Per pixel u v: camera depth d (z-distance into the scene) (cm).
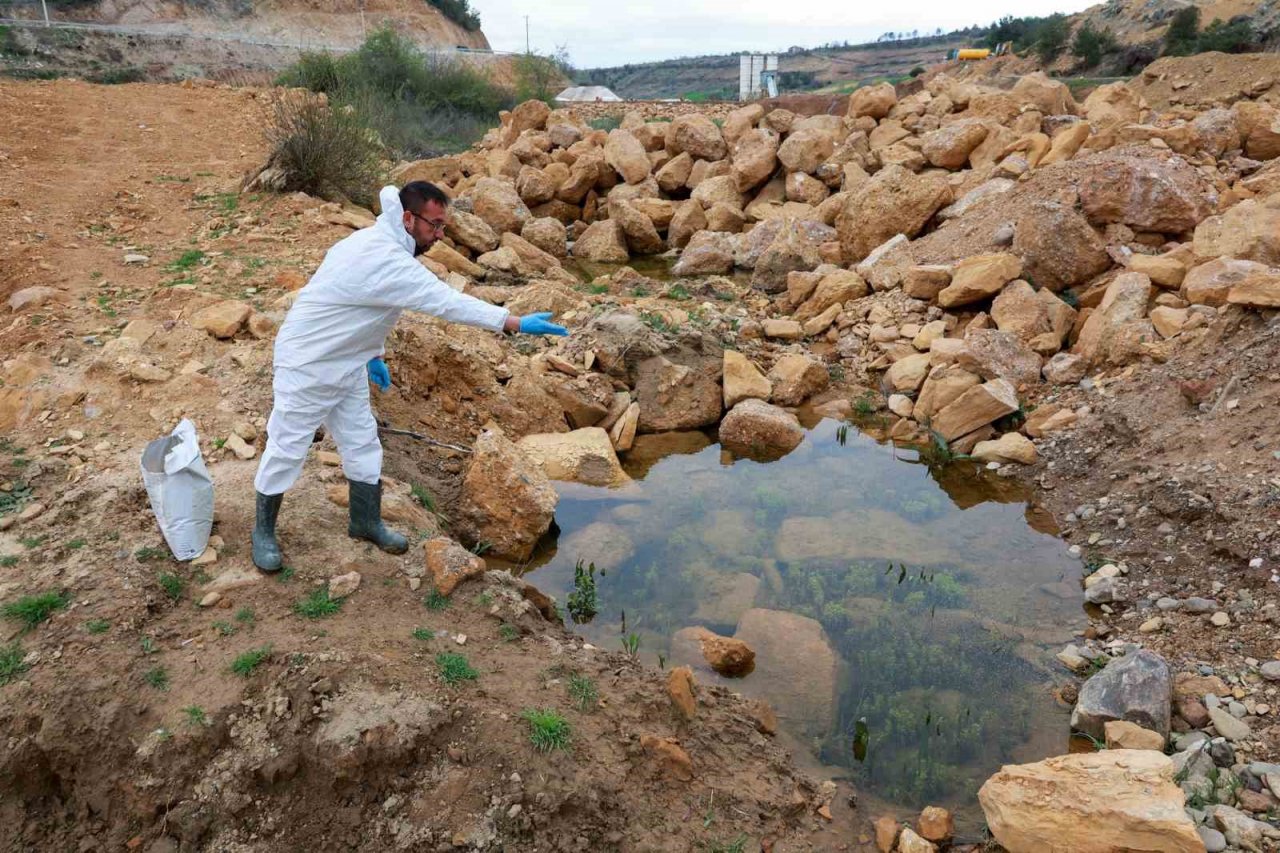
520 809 313
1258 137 1045
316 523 450
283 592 399
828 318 916
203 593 394
